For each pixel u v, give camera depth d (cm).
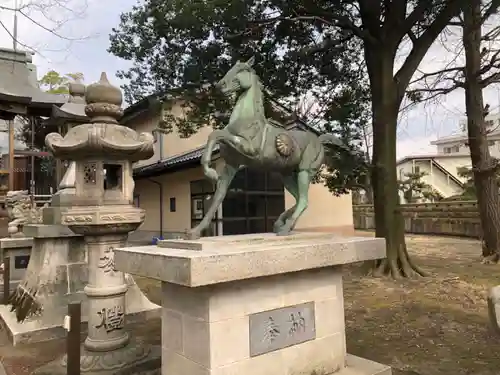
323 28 1055
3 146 1293
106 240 447
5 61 1021
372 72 1019
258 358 327
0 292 764
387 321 633
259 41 972
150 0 834
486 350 506
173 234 1658
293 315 354
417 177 2856
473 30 1022
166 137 1792
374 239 410
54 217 612
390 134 997
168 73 927
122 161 464
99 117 460
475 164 1248
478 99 1210
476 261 1222
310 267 343
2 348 532
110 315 442
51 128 963
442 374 441
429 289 841
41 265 608
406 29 980
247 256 300
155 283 987
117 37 918
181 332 330
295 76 1068
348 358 419
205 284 274
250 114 378
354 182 1066
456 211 2073
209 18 803
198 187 1509
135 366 424
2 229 1037
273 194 1455
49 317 578
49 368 433
